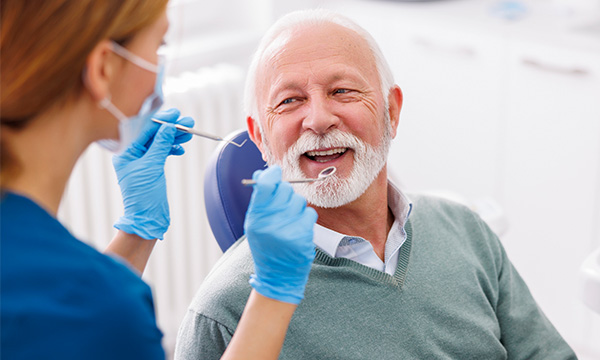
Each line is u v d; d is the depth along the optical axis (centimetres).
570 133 289
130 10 97
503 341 159
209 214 161
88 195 267
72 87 97
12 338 92
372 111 140
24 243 96
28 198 98
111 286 97
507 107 303
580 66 279
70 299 95
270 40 145
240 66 309
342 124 138
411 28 319
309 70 139
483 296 150
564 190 297
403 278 143
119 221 140
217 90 275
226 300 135
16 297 93
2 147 97
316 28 142
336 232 142
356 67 141
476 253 158
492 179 316
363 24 333
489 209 198
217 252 296
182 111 267
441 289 146
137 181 139
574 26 292
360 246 144
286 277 113
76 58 94
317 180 130
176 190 276
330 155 140
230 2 312
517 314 159
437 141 329
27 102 94
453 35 308
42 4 92
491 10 310
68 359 93
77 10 93
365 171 140
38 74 93
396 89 151
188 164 277
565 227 301
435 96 322
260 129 147
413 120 333
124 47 99
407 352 140
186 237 288
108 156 262
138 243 141
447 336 144
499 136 309
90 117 101
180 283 290
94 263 98
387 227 153
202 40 300
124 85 102
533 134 299
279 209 112
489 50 301
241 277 136
